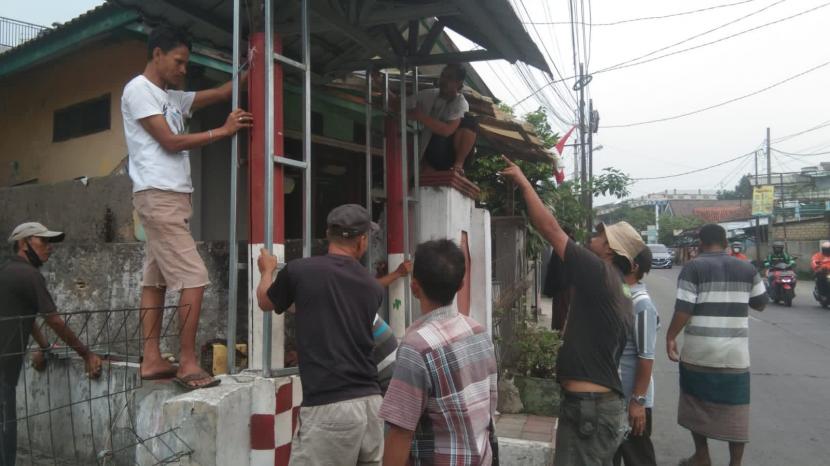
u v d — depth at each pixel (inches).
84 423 139.4
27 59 238.4
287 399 120.3
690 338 176.2
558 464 118.6
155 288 125.7
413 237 183.6
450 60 184.2
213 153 209.2
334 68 188.1
